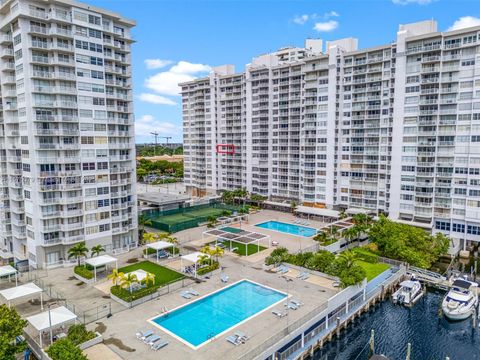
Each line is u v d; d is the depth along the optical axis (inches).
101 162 3061.0
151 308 2188.7
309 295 2349.9
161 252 3218.5
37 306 2231.8
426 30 3555.6
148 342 1803.6
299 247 3420.3
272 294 2394.2
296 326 1958.7
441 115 3459.6
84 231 2997.0
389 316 2407.7
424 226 3575.3
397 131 3732.8
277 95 4867.1
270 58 4940.9
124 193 3250.5
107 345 1790.1
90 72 2942.9
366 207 4136.3
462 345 2084.2
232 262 3021.7
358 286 2402.8
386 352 2028.8
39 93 2741.1
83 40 2878.9
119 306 2220.7
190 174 6205.7
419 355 1998.0
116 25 3137.3
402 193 3767.2
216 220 4205.2
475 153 3292.3
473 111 3270.2
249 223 4365.2
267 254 3230.8
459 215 3444.9
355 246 3614.7
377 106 3927.2
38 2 2682.1
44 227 2824.8
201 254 2800.2
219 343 1813.5
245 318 2082.9
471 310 2358.5
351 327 2283.5
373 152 4013.3
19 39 2696.9
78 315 2102.6
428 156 3545.8
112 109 3115.2
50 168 2817.4
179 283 2527.1
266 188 5147.6
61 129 2817.4
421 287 2760.8
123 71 3245.6
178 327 1982.0
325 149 4392.2
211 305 2251.5
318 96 4375.0
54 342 1685.5
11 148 2979.8
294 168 4815.5
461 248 3464.6
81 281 2623.0
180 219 4274.1
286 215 4761.3
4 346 1523.1
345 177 4301.2
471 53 3260.3
